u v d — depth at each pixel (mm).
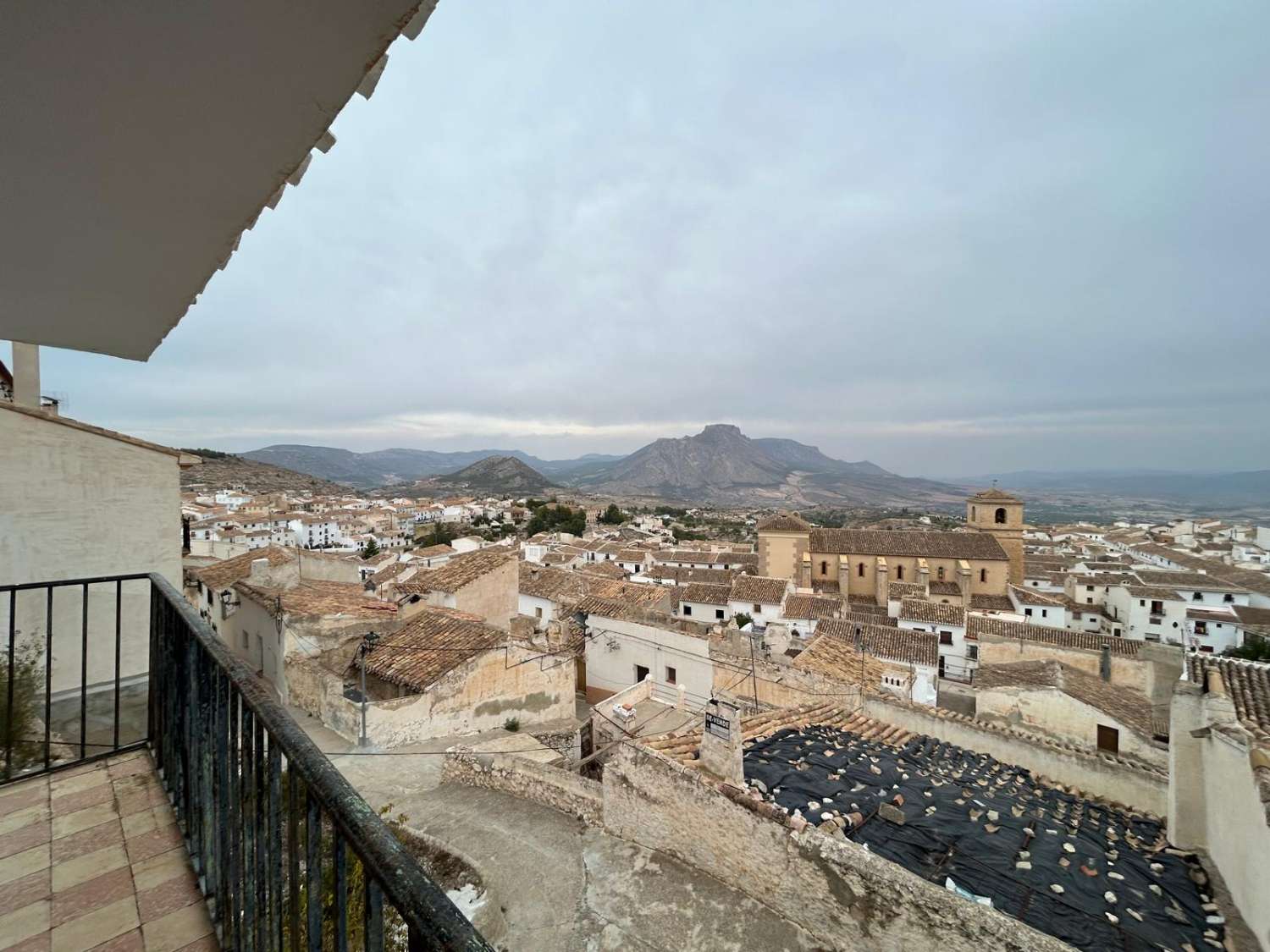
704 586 40000
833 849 5504
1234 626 39906
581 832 7898
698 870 6668
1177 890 6195
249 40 1337
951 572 42719
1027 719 15656
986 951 4527
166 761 3797
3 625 8148
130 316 3357
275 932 2057
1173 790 7539
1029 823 6887
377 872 1272
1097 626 44406
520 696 14352
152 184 1966
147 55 1356
